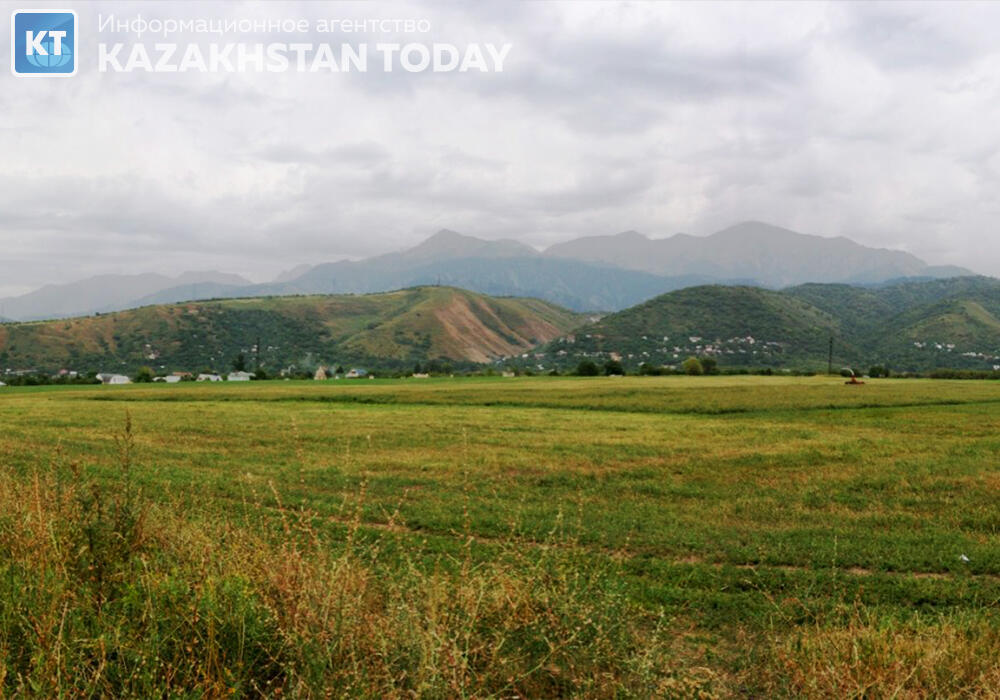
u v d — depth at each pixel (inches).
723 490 592.4
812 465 730.8
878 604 299.6
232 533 254.2
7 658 160.1
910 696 180.1
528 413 1483.8
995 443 912.9
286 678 164.2
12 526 246.7
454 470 687.1
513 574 223.8
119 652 163.5
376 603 198.8
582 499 526.9
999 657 211.3
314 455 784.9
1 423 1156.5
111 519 231.6
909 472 671.8
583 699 169.2
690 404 1702.8
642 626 258.8
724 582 332.5
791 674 202.7
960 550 393.4
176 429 1061.1
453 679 150.6
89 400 1919.3
